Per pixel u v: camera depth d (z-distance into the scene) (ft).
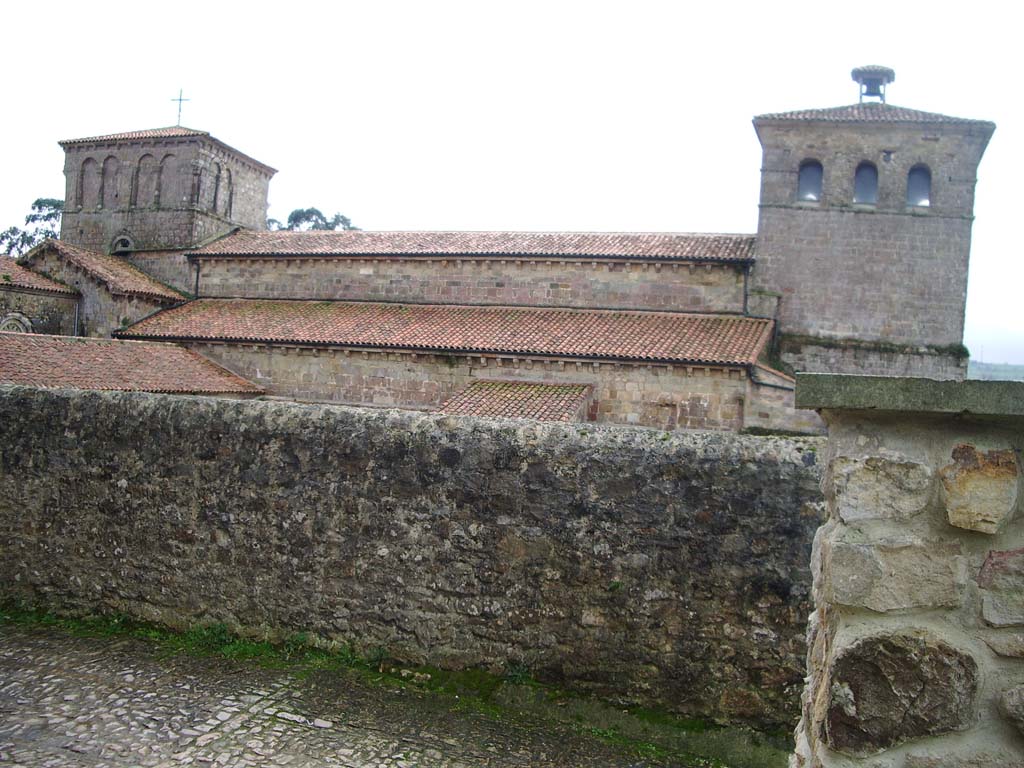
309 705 27.14
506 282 98.89
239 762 23.45
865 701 11.50
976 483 11.41
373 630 30.32
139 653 31.14
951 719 11.16
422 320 95.14
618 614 27.20
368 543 30.53
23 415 36.37
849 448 12.35
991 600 11.27
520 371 84.53
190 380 84.64
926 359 91.35
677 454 27.04
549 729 26.16
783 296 93.66
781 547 25.70
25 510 35.96
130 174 126.21
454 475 29.45
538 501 28.35
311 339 91.35
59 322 103.24
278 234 118.83
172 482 33.58
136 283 107.34
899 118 91.40
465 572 29.14
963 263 91.20
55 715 25.95
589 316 93.40
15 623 34.12
